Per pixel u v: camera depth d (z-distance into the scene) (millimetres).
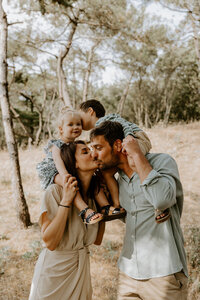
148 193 1651
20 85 24828
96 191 2070
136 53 18000
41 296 1903
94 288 3627
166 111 30516
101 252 4609
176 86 31375
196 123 16328
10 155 5613
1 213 6535
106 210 2008
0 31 5562
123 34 10344
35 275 1971
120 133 1853
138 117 32531
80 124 2457
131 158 1710
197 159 10148
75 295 1942
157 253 1800
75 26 10281
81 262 1968
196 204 6633
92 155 1861
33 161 11219
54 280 1908
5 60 5566
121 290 2010
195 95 32000
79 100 29125
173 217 1827
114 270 4098
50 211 1902
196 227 5145
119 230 5441
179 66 27219
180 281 1797
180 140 12492
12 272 4125
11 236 5359
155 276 1797
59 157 2004
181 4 9750
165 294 1777
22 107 31078
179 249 1823
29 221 5750
